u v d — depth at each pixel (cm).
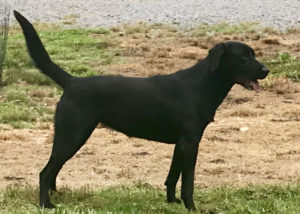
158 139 829
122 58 2194
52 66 817
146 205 825
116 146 1259
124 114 812
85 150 1227
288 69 1972
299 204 860
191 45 2398
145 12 3306
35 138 1320
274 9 3300
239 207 823
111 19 3088
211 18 3044
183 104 812
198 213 799
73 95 807
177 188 974
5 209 793
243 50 816
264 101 1652
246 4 3531
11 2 3672
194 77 821
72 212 754
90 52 2283
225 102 1650
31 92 1727
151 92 812
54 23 2936
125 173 1076
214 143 1284
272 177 1062
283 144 1284
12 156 1180
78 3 3719
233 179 1050
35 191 878
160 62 2114
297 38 2473
